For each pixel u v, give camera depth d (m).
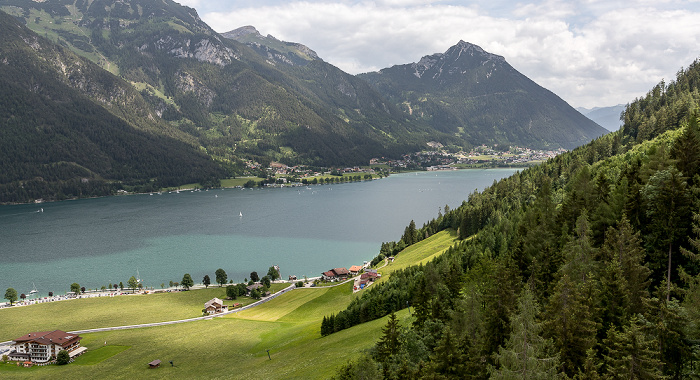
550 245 72.25
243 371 89.44
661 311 42.50
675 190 59.03
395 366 56.28
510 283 57.06
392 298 105.75
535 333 41.28
